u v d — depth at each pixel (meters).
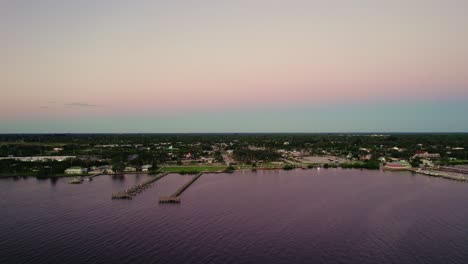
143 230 107.38
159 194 162.50
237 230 107.00
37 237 101.62
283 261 84.62
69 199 152.38
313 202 143.88
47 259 86.00
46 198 154.62
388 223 114.00
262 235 102.62
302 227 110.06
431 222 114.88
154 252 90.00
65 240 98.94
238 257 86.94
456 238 99.75
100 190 173.50
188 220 117.94
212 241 97.69
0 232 106.19
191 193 164.75
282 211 129.38
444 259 85.62
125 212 129.12
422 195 157.38
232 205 139.25
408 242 96.88
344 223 114.25
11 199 152.88
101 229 108.56
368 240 98.50
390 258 86.38
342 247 93.38
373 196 155.50
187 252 89.94
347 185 185.62
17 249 92.50
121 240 98.75
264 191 168.88
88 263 83.50
